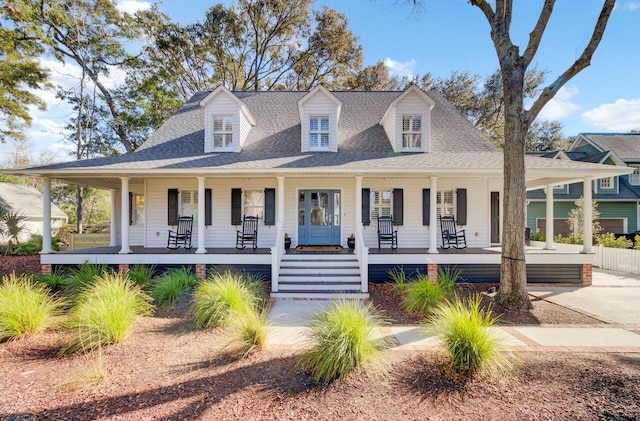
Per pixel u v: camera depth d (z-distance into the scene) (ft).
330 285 27.99
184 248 36.01
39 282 25.67
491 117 85.71
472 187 37.47
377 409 10.52
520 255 22.50
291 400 11.01
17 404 10.72
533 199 61.26
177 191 37.86
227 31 71.77
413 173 29.60
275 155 34.50
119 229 42.93
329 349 12.55
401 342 16.35
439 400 11.00
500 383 12.01
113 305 16.53
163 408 10.52
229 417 10.08
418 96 35.81
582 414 10.16
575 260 31.09
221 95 36.40
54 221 73.72
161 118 70.08
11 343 15.64
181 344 15.70
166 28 68.59
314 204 38.01
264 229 37.68
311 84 80.02
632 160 62.59
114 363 13.69
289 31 74.28
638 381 12.19
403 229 37.42
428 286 22.03
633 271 37.01
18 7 49.96
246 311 17.74
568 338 17.15
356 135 39.01
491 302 23.34
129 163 30.89
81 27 59.67
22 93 58.23
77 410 10.41
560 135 97.50
